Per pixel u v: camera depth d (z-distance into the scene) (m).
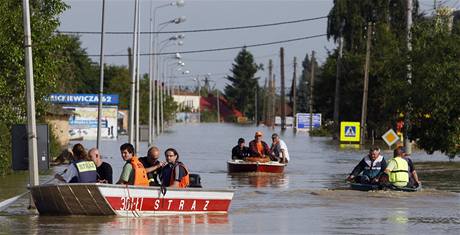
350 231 39.50
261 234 38.19
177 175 44.78
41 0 65.88
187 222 41.94
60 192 42.12
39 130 45.53
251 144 81.38
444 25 95.56
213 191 45.41
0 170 70.12
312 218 44.62
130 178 43.22
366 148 146.50
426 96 89.94
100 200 42.03
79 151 43.91
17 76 63.28
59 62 68.44
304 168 91.44
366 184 59.72
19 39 62.97
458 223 42.78
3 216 43.78
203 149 137.12
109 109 174.88
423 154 125.38
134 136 122.69
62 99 173.62
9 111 68.38
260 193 59.53
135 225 40.31
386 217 45.28
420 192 59.22
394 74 96.06
